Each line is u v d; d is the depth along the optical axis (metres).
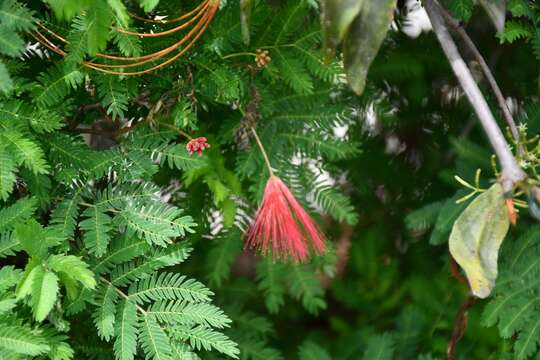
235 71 1.16
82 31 1.07
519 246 1.20
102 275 1.11
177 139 1.20
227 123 1.20
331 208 1.21
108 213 1.12
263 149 1.16
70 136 1.11
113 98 1.10
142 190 1.11
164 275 1.10
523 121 1.22
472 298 1.23
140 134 1.14
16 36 1.04
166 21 1.11
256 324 1.29
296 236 1.11
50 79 1.08
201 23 1.09
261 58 1.14
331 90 1.20
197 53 1.14
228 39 1.13
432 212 1.25
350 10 1.04
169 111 1.15
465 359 1.31
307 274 1.26
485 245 1.06
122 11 1.02
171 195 1.26
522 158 1.09
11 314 1.05
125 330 1.08
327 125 1.20
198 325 1.11
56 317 1.07
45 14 1.10
